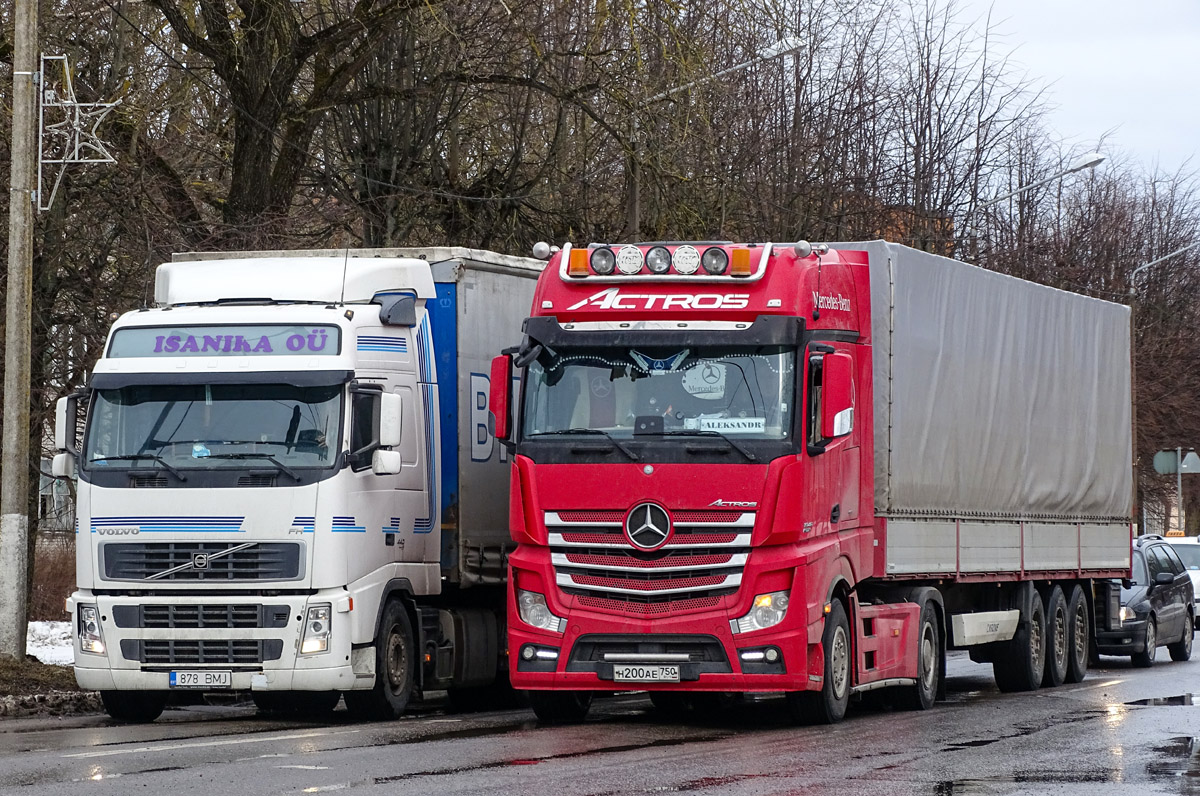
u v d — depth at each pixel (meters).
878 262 36.50
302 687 32.53
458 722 33.84
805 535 31.47
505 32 62.91
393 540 34.72
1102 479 52.69
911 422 37.38
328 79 58.66
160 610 32.94
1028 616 45.72
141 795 21.59
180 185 55.53
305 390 33.34
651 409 31.64
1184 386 125.31
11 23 50.47
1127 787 23.19
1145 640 59.22
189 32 56.28
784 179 78.88
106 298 52.06
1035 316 46.75
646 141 60.00
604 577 31.41
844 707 33.28
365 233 66.50
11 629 40.53
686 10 59.97
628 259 32.34
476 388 38.78
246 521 32.81
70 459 34.22
